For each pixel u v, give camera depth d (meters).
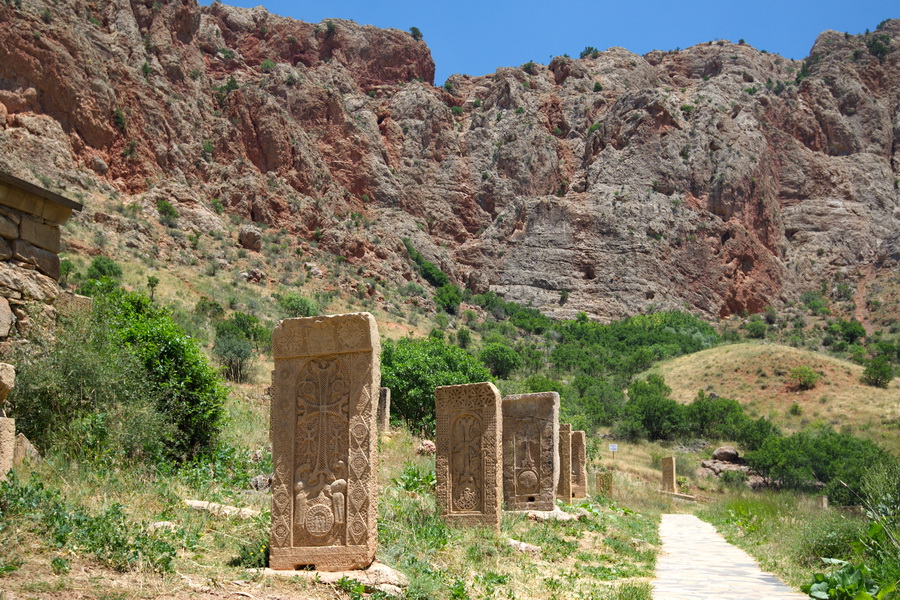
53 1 82.94
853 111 144.25
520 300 104.38
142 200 76.50
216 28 122.25
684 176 119.25
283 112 101.75
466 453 12.60
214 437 14.89
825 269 122.69
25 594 5.76
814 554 12.05
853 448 47.03
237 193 89.06
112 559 6.98
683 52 158.62
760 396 70.62
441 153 123.31
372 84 136.25
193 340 15.53
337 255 89.81
